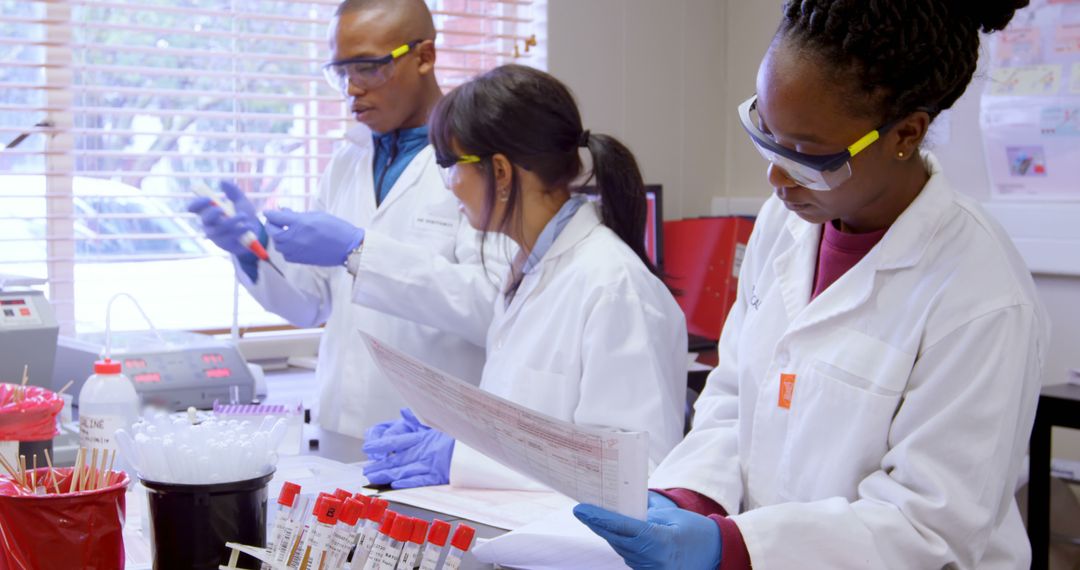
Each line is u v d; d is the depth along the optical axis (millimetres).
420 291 2160
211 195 2270
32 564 1155
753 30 3643
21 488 1189
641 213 1925
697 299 3346
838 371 1277
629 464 1057
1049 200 2852
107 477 1219
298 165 3184
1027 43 2826
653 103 3576
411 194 2432
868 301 1279
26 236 2850
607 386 1689
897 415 1222
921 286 1233
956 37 1115
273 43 3115
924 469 1160
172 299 3016
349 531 1110
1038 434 2412
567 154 1854
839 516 1174
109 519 1184
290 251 2168
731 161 3768
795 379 1331
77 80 2865
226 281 3082
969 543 1153
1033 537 2430
